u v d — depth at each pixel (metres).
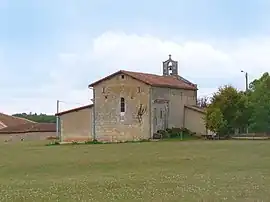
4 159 41.75
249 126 73.88
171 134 72.44
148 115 71.31
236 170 28.42
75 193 21.11
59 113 76.62
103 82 74.62
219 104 69.19
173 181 24.08
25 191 22.20
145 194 20.19
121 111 73.31
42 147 61.44
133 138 72.19
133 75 72.81
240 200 18.20
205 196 19.23
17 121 131.88
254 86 82.31
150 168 31.23
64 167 33.69
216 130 68.12
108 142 70.62
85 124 75.44
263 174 26.12
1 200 19.73
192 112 77.06
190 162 34.12
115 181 24.89
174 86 76.50
